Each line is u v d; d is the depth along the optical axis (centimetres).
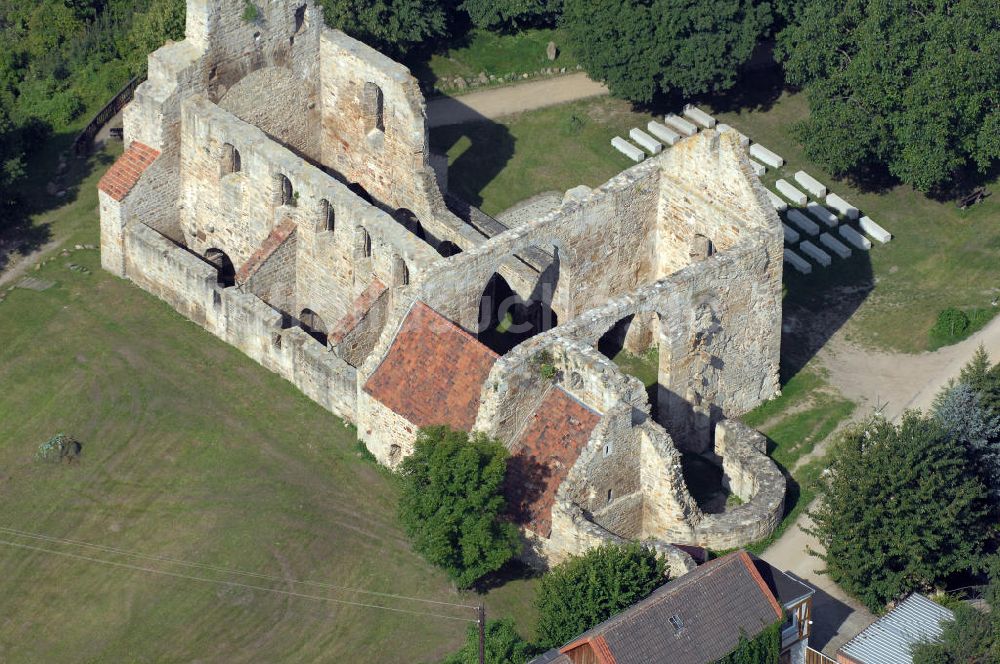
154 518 10312
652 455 9831
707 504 10475
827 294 12256
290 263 11656
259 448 10775
